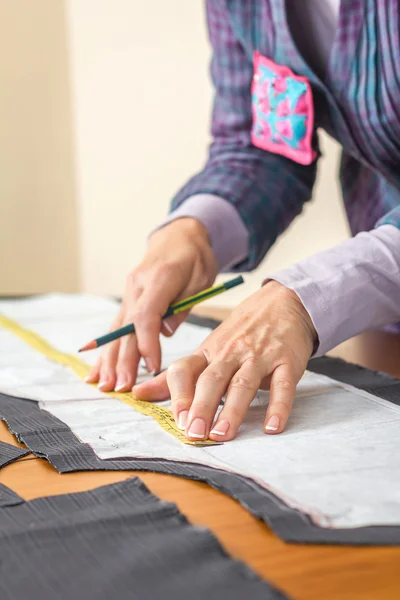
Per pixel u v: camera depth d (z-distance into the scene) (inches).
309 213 71.6
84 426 29.9
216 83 47.8
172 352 42.3
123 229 94.3
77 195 101.5
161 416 30.6
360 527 20.0
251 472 23.8
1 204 101.3
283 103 42.2
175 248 40.3
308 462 24.6
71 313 55.4
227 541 19.7
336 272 32.8
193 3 78.2
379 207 47.9
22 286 103.4
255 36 42.8
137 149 89.7
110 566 18.2
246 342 30.4
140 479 23.6
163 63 83.4
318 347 32.4
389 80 37.1
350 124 40.9
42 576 18.0
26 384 36.9
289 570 18.0
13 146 101.0
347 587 17.1
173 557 18.4
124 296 39.0
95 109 95.2
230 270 47.1
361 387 33.7
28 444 28.0
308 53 41.1
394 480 23.0
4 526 20.7
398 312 33.9
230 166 46.3
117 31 89.0
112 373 36.1
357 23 37.2
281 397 28.7
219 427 27.5
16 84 99.3
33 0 97.0
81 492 22.9
